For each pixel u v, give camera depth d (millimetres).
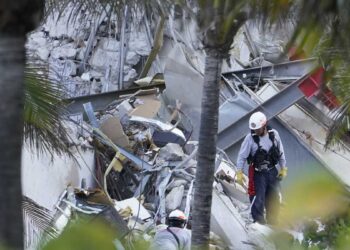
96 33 63031
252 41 61219
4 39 10164
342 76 20281
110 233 8336
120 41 62312
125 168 48594
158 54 60844
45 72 27859
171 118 56844
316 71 15023
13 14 10102
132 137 52062
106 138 48812
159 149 50000
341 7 10938
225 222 40250
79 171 44781
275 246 8609
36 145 28844
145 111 54844
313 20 11391
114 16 31594
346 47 12172
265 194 35531
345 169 41906
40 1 10523
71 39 62625
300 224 8414
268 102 56625
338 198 8180
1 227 9523
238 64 62219
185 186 47062
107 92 57250
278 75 60969
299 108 56594
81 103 56156
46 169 40781
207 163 29844
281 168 36312
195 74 57250
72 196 40250
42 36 62125
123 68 62281
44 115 28031
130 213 42250
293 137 54562
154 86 59156
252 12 12992
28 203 28562
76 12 28922
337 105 31000
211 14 13688
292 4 12156
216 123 29984
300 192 8234
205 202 29469
